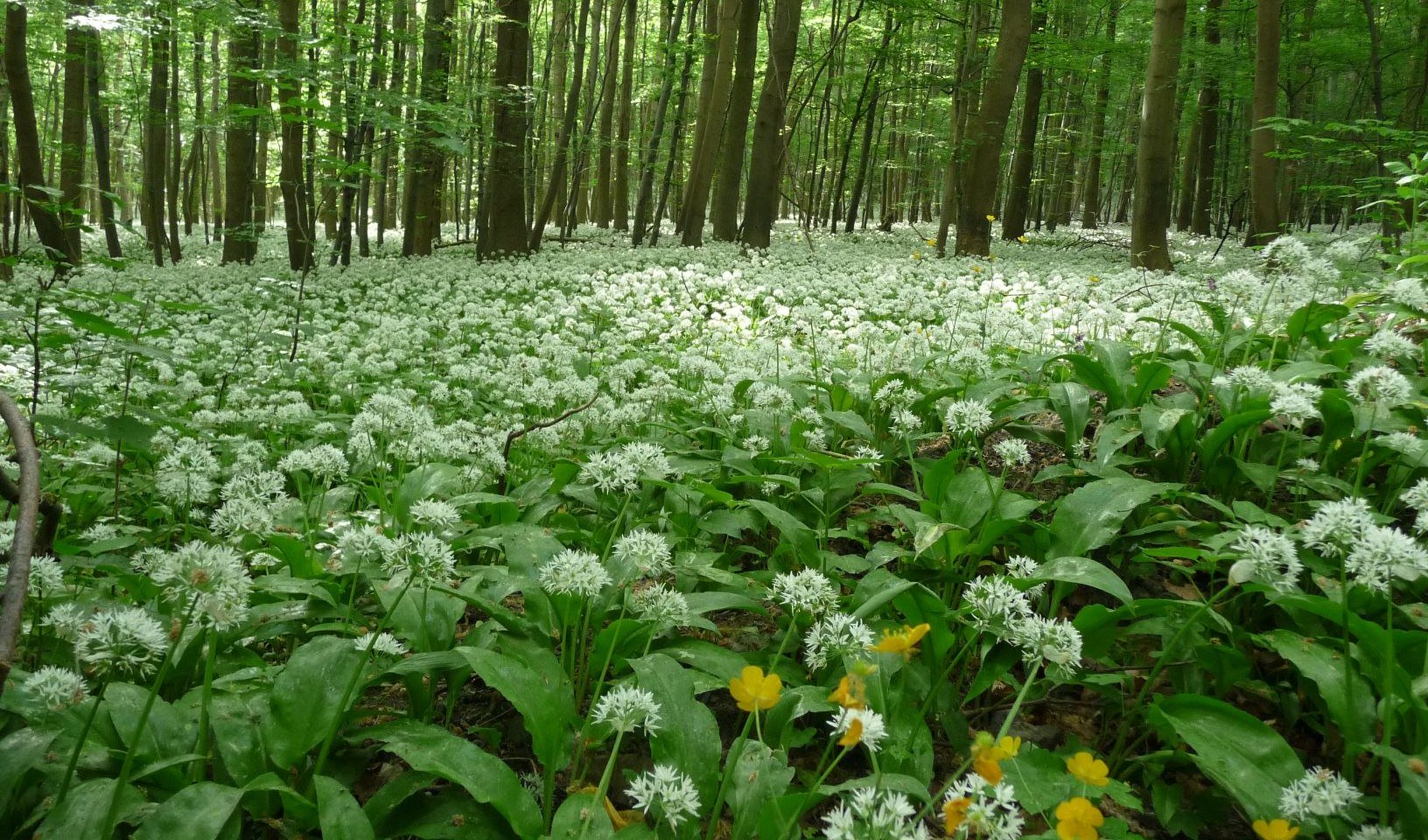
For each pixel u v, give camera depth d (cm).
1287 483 369
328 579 296
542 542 306
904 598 250
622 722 193
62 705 181
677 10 2145
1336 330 518
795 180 2214
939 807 234
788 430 456
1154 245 1507
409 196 1836
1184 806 246
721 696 288
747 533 414
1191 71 2383
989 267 1516
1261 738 213
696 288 1267
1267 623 301
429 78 1570
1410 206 881
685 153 3434
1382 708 217
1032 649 207
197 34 1392
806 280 1383
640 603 253
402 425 411
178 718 217
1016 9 1656
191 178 2925
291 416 503
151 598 294
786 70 1833
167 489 346
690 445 503
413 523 341
